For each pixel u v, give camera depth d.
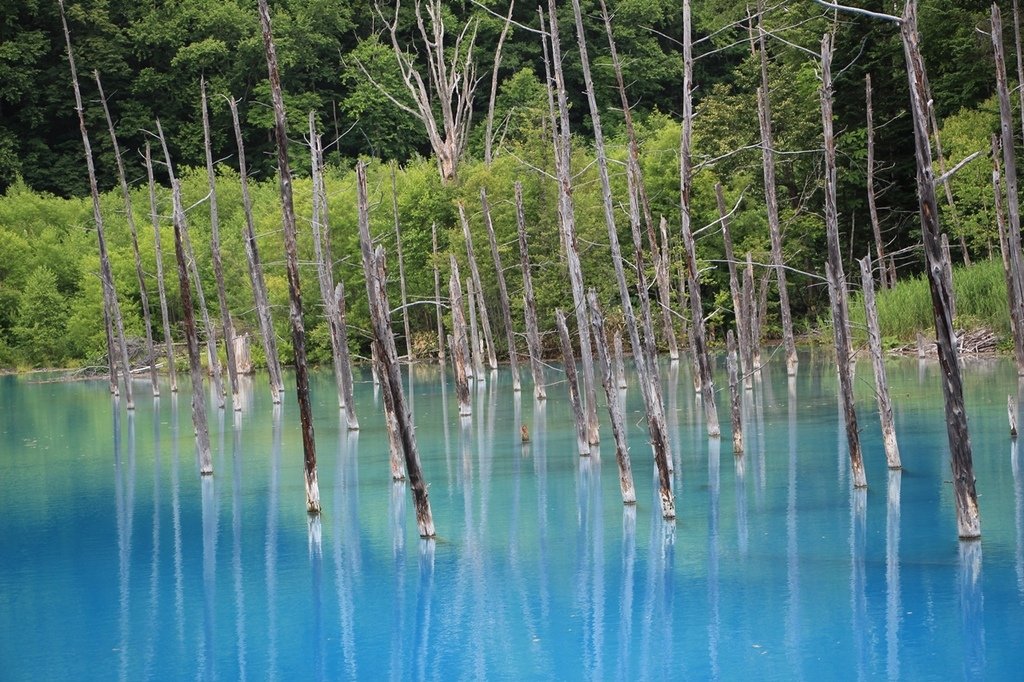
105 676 13.82
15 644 15.02
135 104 77.81
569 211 21.84
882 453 24.69
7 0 75.06
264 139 81.00
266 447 30.41
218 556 19.02
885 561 16.88
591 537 19.11
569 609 15.60
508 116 73.62
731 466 24.25
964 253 43.62
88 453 30.61
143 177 74.44
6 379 57.56
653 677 13.11
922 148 15.84
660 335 49.47
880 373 22.77
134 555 19.23
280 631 15.26
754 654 13.63
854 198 51.75
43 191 74.31
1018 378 33.31
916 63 15.76
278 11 80.75
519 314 53.66
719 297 52.25
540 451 27.72
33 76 76.44
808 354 48.88
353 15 86.12
